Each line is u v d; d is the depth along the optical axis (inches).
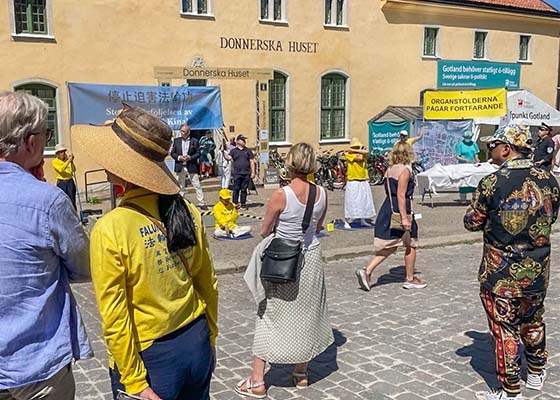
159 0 745.0
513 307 158.6
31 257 86.4
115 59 722.8
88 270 95.1
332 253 360.2
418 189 667.4
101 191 701.3
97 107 531.8
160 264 96.5
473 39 1057.5
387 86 967.0
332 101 920.9
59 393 91.8
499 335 160.9
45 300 88.4
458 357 202.4
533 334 171.0
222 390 179.8
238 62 815.7
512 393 161.9
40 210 86.6
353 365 196.9
